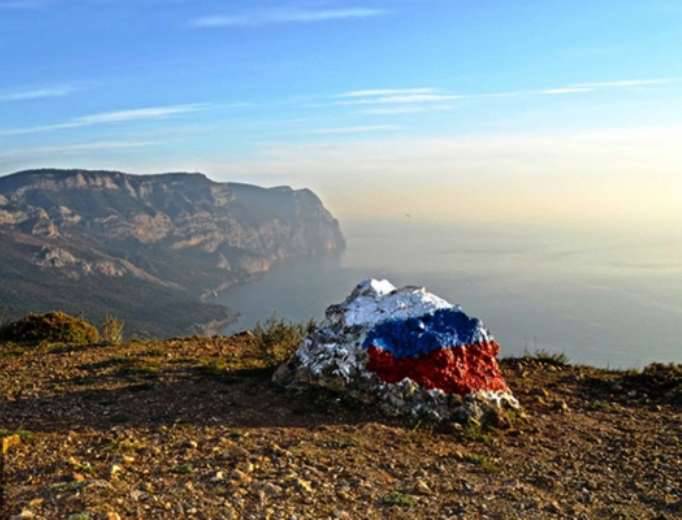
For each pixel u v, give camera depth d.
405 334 9.77
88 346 13.52
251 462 7.00
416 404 9.18
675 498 7.01
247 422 8.50
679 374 11.58
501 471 7.55
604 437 8.91
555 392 10.90
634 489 7.22
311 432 8.27
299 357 10.12
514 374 11.89
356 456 7.55
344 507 6.16
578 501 6.83
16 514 5.27
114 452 7.04
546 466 7.79
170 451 7.20
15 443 7.18
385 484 6.84
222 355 12.52
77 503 5.55
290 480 6.59
